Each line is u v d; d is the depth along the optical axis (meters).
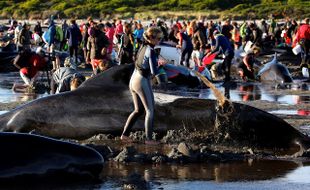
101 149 16.30
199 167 15.12
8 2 153.62
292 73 45.50
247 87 36.38
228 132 18.25
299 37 49.88
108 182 13.48
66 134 18.69
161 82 32.91
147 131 17.42
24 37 47.16
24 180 13.23
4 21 137.25
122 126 18.52
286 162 15.89
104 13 142.25
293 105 26.81
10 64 46.03
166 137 18.12
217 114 18.38
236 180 13.87
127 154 15.68
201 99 18.66
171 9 145.38
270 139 18.20
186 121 18.44
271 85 37.81
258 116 18.27
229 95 31.58
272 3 144.88
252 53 40.50
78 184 13.26
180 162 15.61
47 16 141.75
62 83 24.67
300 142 17.94
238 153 16.80
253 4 145.50
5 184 13.11
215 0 146.50
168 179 13.87
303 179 14.03
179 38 43.09
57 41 53.06
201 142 18.12
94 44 40.22
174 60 42.56
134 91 17.34
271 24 74.56
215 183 13.55
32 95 30.19
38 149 13.40
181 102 18.61
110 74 18.98
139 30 51.38
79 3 150.12
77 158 13.55
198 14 138.00
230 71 41.09
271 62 40.50
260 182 13.70
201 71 37.69
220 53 40.53
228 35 54.72
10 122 18.81
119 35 54.59
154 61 16.88
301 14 135.75
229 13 138.75
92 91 18.86
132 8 145.38
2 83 36.72
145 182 13.55
